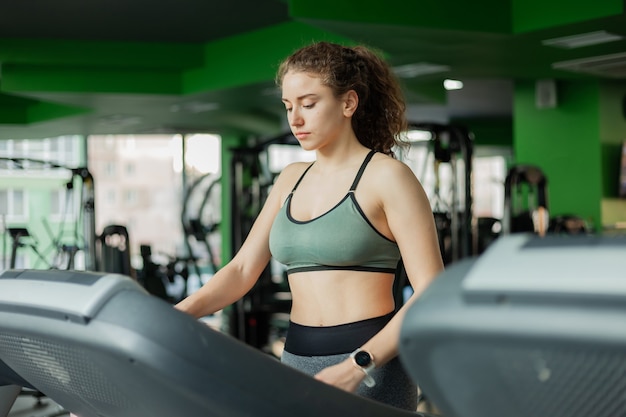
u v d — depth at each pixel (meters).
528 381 0.66
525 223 7.73
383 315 1.45
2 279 1.01
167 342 0.85
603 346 0.59
